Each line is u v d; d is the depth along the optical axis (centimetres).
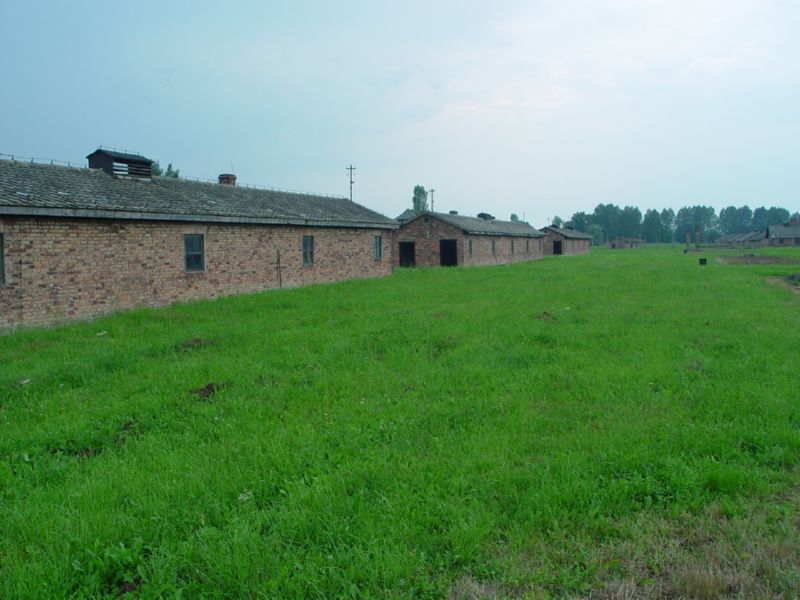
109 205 1574
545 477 518
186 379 889
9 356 1087
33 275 1416
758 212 19100
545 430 650
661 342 1109
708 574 381
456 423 684
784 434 602
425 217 4462
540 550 418
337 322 1396
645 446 577
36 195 1432
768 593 366
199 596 371
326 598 369
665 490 497
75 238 1513
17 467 582
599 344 1111
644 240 17138
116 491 511
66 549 420
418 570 392
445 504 471
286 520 452
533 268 3753
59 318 1474
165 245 1781
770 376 843
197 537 437
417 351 1077
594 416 694
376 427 665
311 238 2477
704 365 916
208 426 688
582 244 8244
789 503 475
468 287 2288
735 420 654
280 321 1425
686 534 440
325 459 581
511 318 1426
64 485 541
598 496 488
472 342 1133
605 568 396
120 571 402
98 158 1994
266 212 2200
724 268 3512
